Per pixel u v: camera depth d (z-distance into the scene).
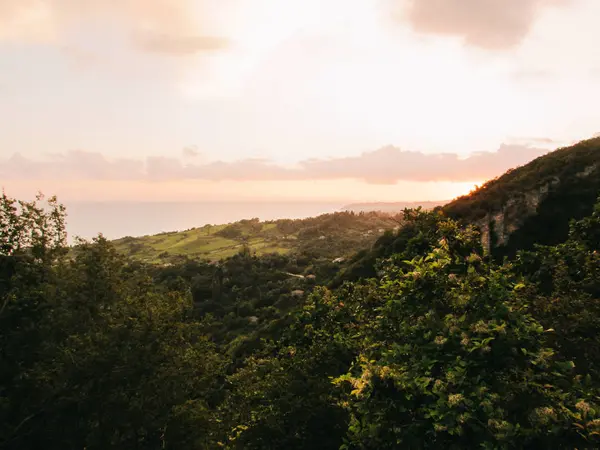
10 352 12.38
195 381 16.58
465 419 4.70
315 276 80.25
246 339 41.94
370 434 5.61
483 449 4.72
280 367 13.38
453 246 7.76
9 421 11.76
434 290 7.11
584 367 6.93
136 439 12.97
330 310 14.41
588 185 34.09
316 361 12.33
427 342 6.27
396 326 7.73
